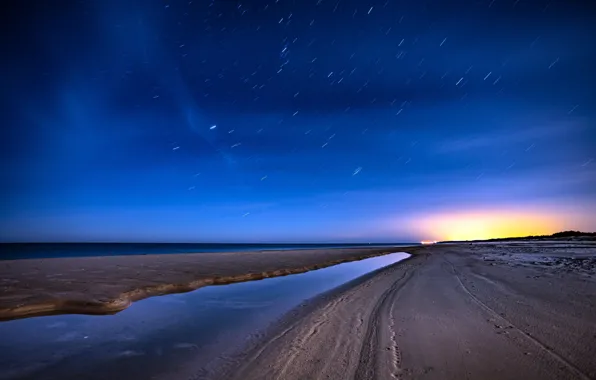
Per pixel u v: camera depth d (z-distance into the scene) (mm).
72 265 18453
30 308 8594
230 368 5066
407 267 20109
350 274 18297
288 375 4605
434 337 5812
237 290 12766
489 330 6039
